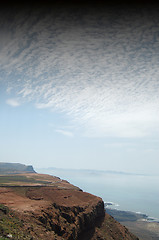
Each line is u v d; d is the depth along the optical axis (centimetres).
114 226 10269
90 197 11100
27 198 7388
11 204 5691
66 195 9431
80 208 8288
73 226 6525
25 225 4119
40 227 4478
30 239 3350
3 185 9219
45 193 8581
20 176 18775
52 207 6381
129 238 10044
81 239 7144
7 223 3634
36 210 5416
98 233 8281
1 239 2733
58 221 5909
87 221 8031
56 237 4350
